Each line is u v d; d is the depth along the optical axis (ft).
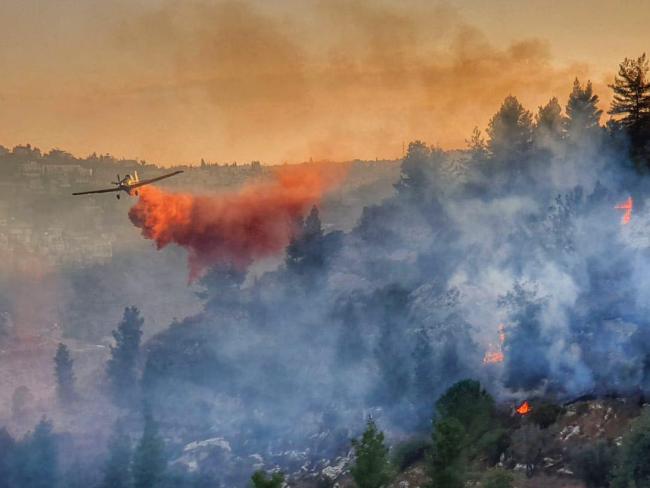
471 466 200.64
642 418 185.78
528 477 198.39
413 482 219.82
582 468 189.88
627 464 178.50
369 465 188.96
